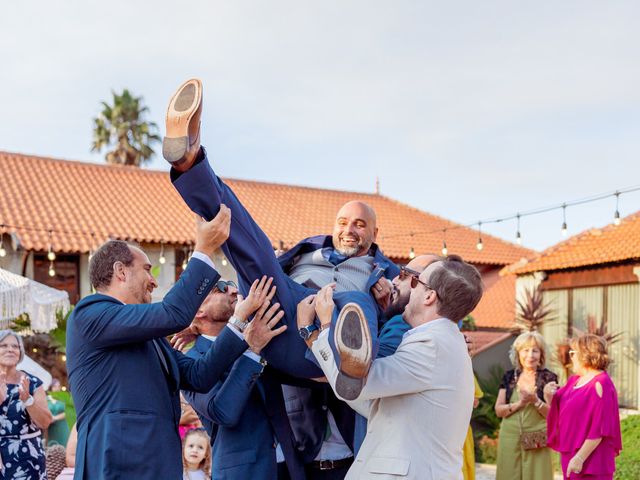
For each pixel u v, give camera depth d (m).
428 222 24.03
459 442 2.48
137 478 2.41
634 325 12.86
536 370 5.79
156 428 2.50
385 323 2.83
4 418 4.60
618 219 8.34
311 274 3.19
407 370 2.36
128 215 18.05
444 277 2.53
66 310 9.94
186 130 2.25
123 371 2.50
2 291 8.88
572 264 13.95
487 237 24.03
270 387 2.99
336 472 3.15
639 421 11.23
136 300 2.69
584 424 4.88
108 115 35.38
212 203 2.46
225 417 2.79
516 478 5.62
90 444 2.42
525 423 5.61
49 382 8.10
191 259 2.53
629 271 12.95
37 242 15.27
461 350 2.49
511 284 21.42
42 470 4.77
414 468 2.33
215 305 3.18
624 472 8.55
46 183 18.70
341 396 2.21
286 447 2.96
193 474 4.66
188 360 2.88
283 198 23.06
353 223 3.25
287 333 2.79
